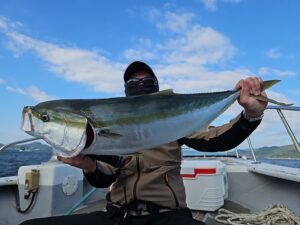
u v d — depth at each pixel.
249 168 1.94
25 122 0.79
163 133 0.83
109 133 0.79
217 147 0.99
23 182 1.63
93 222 0.97
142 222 0.95
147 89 1.10
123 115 0.80
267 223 1.46
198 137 1.03
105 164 1.01
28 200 1.62
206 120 0.88
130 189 0.98
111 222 0.97
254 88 0.86
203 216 1.55
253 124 0.91
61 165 1.67
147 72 1.14
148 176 0.98
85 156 0.87
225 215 1.53
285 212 1.51
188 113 0.85
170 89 0.86
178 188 1.00
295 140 1.43
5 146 1.61
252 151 2.50
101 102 0.81
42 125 0.78
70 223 0.96
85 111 0.78
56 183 1.62
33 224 0.96
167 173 0.99
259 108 0.87
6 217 1.66
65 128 0.77
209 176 1.61
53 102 0.80
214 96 0.88
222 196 1.66
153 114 0.82
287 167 1.93
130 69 1.14
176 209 0.97
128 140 0.80
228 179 1.97
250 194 1.91
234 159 2.75
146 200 0.96
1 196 1.69
